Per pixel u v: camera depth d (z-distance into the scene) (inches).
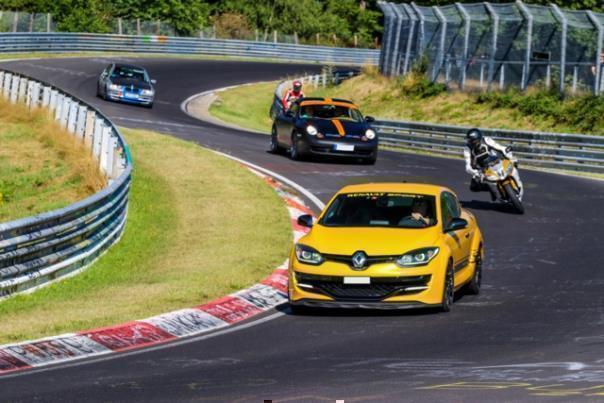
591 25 5629.9
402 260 1831.9
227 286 2119.8
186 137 4857.3
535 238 2733.8
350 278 1830.7
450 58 6496.1
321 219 2001.7
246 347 1632.6
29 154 4195.4
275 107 6599.4
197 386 1360.7
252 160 4082.2
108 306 1930.4
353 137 4028.1
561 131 5541.3
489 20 6205.7
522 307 1940.2
